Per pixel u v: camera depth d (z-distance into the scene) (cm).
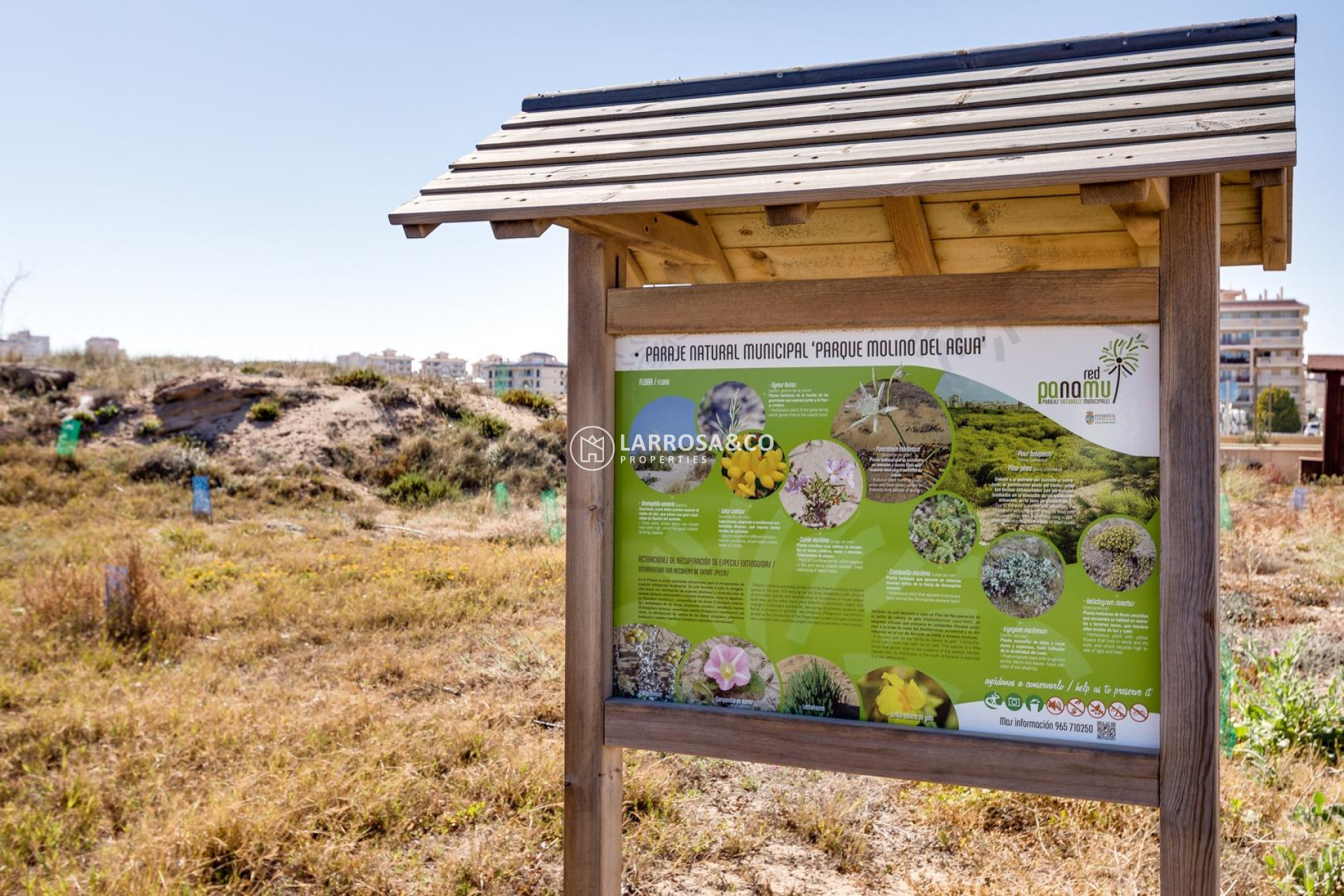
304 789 441
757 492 285
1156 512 244
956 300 259
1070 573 252
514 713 573
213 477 1762
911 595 269
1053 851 409
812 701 279
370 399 2247
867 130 255
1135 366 246
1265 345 8975
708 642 290
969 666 262
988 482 260
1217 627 233
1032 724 256
